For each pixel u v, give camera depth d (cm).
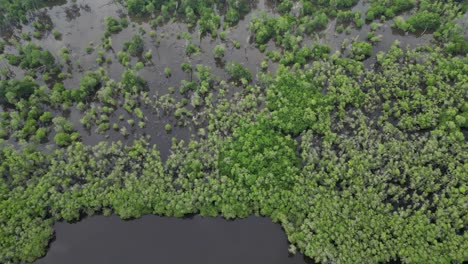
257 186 9656
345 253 8656
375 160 10094
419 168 9931
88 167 10469
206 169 10325
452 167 9925
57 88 12019
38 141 11175
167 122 11656
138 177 10306
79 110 11969
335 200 9375
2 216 9350
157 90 12450
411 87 11725
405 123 10912
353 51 12875
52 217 9688
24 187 10069
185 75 12838
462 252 8588
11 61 12950
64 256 9381
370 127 11038
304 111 11094
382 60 12450
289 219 9362
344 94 11525
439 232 8875
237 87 12406
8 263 8925
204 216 9756
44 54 12600
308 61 12975
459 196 9456
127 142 11269
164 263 9294
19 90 11875
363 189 9619
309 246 8888
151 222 9819
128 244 9562
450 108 10994
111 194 9744
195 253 9412
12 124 11225
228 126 11125
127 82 12019
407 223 9100
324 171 10019
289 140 10631
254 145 10406
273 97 11538
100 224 9806
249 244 9488
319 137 10950
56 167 10306
